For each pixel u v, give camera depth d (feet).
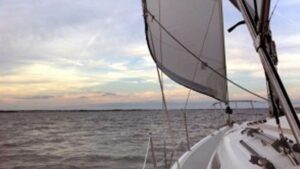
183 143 36.83
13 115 471.21
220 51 17.11
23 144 121.80
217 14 17.17
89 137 140.56
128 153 88.38
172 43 16.43
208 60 16.96
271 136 12.94
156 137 91.35
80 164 76.23
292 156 10.11
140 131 166.81
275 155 11.04
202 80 16.89
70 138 139.03
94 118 410.11
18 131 191.62
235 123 25.63
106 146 106.73
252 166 10.94
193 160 17.07
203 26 17.01
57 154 92.94
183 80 16.62
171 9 16.53
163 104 13.41
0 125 258.57
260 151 12.08
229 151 13.79
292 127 6.35
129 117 430.20
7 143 124.47
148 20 15.46
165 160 15.28
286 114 6.52
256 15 8.55
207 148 19.25
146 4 15.35
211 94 17.08
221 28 17.28
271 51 9.59
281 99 6.66
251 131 15.06
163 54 16.21
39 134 165.37
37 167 74.90
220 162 13.62
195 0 16.88
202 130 65.67
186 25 16.75
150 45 15.58
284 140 10.44
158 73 13.70
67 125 254.47
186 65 16.66
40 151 100.22
